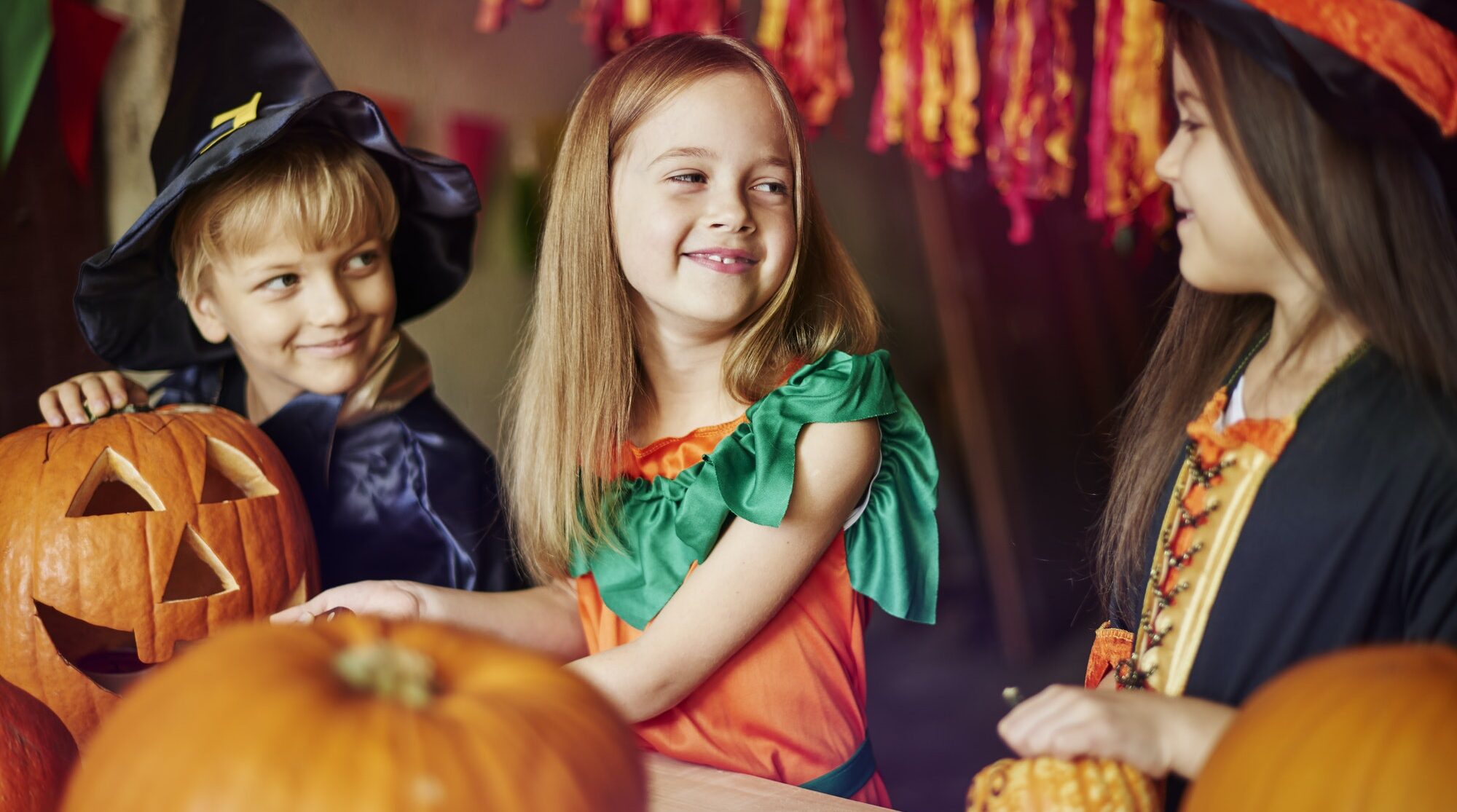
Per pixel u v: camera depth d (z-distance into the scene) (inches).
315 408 54.4
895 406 45.1
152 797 17.0
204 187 50.2
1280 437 32.5
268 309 51.7
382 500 56.6
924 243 149.8
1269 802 19.3
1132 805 24.9
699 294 42.0
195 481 45.1
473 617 46.6
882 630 138.3
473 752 17.3
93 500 46.3
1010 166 104.3
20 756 28.3
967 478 148.8
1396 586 30.4
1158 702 27.2
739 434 42.3
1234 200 30.6
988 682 130.9
